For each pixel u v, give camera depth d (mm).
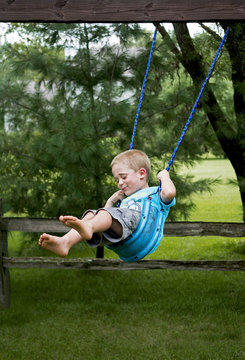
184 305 5656
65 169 6078
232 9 3248
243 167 7031
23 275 7277
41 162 6352
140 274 7246
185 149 6375
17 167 6453
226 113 7477
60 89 6477
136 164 2537
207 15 3271
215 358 4195
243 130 6477
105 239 2227
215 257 7809
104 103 6145
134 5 3295
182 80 7059
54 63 6473
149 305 5699
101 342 4637
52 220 5363
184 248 8539
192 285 6613
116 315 5430
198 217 10477
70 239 2145
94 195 6367
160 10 3293
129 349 4426
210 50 6484
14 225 5402
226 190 14477
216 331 4871
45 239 2014
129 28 6129
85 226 1987
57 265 5207
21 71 6352
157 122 6328
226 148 6996
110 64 6398
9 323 5188
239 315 5320
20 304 5812
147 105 6234
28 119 6520
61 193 6496
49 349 4465
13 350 4418
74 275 7246
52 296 6191
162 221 2449
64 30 6125
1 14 3324
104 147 6043
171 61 6625
